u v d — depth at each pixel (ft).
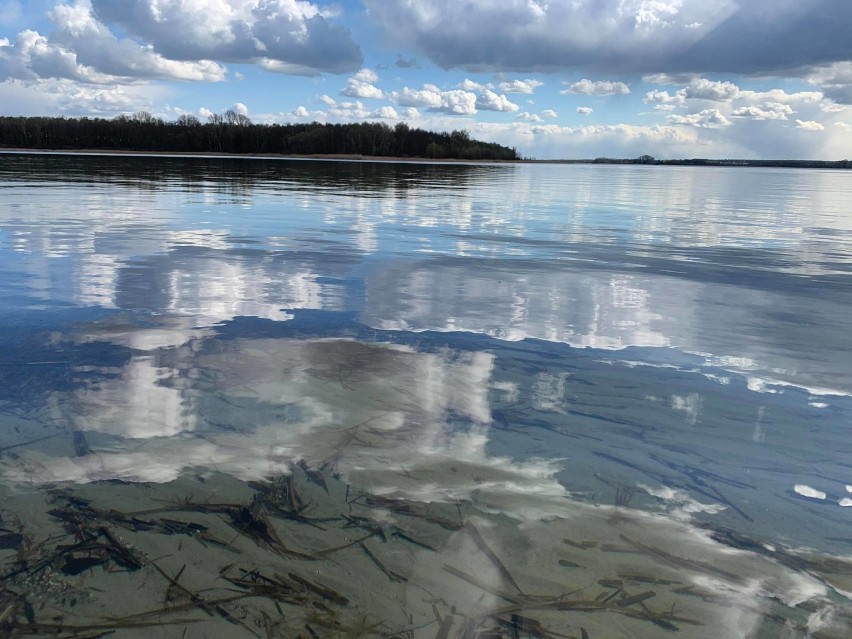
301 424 7.10
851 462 6.56
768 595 4.56
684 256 20.06
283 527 5.19
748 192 66.85
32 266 15.89
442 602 4.39
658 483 6.05
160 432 6.83
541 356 9.77
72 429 6.84
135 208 31.27
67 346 9.68
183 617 4.18
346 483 5.89
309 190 49.62
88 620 4.14
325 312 12.10
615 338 10.84
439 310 12.46
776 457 6.63
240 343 10.02
